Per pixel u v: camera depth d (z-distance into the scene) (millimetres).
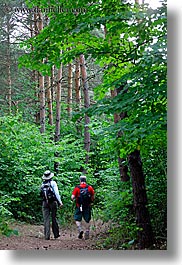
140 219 6512
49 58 6668
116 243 7008
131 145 5621
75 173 13641
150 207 7059
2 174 11359
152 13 5148
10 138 10734
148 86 4902
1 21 19312
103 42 6516
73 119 5688
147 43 5680
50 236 9742
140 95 4871
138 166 6684
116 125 5145
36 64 6789
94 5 6176
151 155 7199
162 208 6957
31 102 19297
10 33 19641
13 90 21141
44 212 9289
